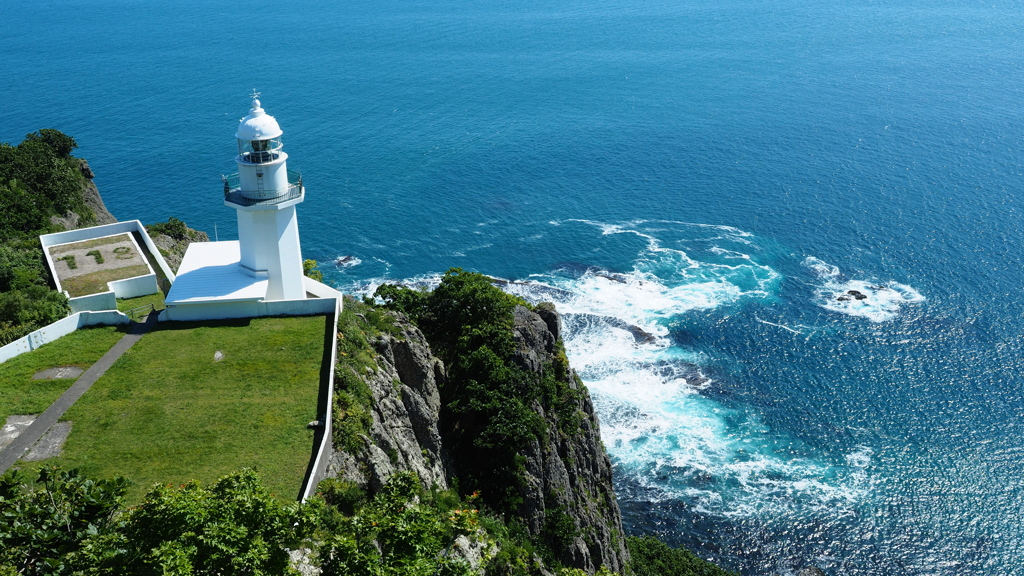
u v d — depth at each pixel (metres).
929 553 89.25
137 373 55.34
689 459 101.31
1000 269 138.50
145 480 44.59
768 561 88.69
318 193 168.88
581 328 123.94
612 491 80.81
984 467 99.44
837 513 93.94
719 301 131.50
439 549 40.31
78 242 82.44
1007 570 87.25
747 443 103.75
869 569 87.88
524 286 135.38
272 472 45.66
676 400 110.50
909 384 112.62
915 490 96.69
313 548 39.12
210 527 33.19
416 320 77.00
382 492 42.59
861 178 177.25
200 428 49.38
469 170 183.75
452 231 154.38
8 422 49.75
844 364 116.81
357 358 58.09
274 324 61.91
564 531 65.38
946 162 184.25
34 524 34.50
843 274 139.25
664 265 142.75
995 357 117.06
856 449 102.81
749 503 95.31
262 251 64.75
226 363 56.47
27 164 104.44
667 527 92.44
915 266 140.75
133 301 70.94
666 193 172.62
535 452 67.25
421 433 60.41
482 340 73.38
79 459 46.31
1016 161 182.75
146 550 32.88
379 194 169.25
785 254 146.12
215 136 199.88
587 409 80.56
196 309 62.38
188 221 152.75
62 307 64.75
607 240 151.62
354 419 50.97
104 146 190.38
